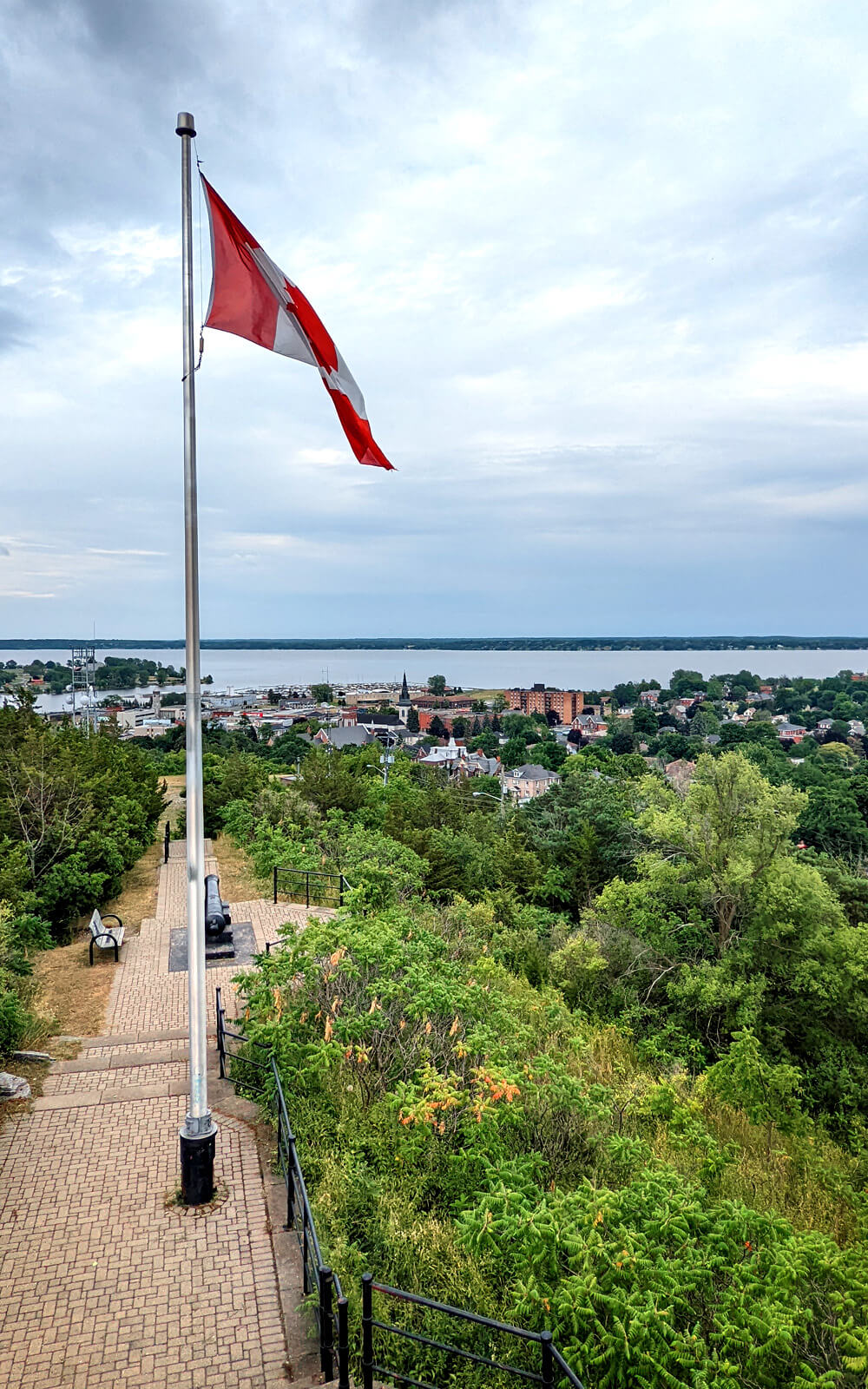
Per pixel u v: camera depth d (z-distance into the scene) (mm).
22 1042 11273
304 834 26188
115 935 16156
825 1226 10594
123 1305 6590
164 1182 8188
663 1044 21203
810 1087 21703
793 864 24734
